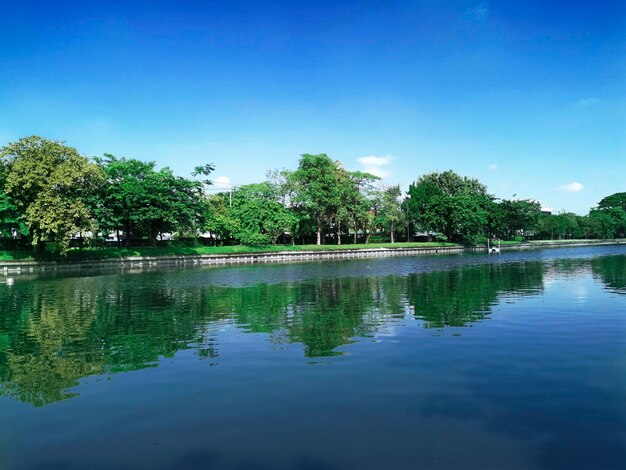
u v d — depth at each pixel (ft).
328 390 30.50
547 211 543.39
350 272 137.39
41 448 23.27
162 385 32.37
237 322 56.08
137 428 25.32
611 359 36.65
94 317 61.87
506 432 23.94
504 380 31.91
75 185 174.29
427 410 26.86
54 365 38.32
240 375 34.19
